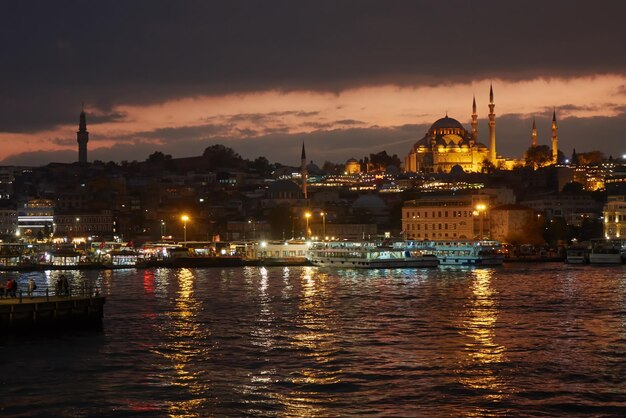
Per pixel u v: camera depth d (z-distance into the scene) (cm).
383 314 11625
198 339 9562
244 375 7706
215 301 13550
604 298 13550
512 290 15162
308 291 15300
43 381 7525
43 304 9894
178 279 19300
